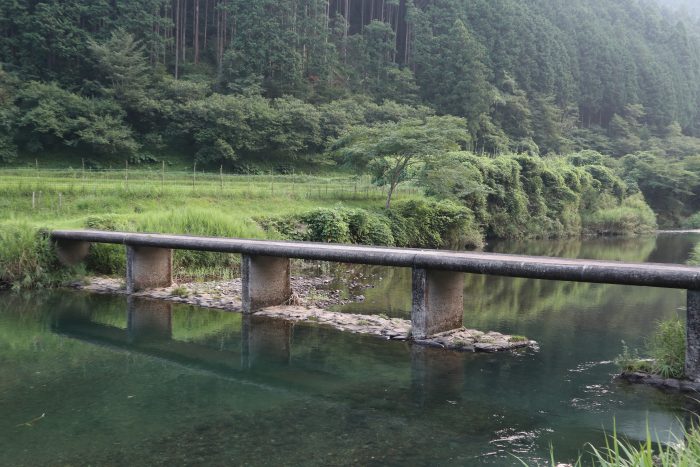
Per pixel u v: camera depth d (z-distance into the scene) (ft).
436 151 88.94
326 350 28.58
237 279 50.03
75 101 141.69
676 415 19.74
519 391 22.54
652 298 46.26
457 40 204.74
